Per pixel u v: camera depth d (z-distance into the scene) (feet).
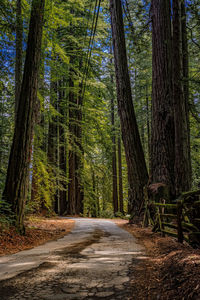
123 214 97.35
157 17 43.09
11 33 36.88
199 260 12.73
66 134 72.13
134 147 46.37
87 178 91.35
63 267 15.67
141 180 45.01
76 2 65.82
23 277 13.67
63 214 84.84
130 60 97.04
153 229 31.76
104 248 22.47
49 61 52.39
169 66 41.83
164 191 37.29
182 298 9.63
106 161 124.06
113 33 50.19
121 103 48.19
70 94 84.28
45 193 50.70
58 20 48.16
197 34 49.90
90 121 90.74
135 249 21.77
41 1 32.89
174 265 13.53
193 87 35.53
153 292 11.05
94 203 103.96
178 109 34.65
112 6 50.65
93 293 11.29
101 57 78.13
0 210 28.99
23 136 31.22
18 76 39.24
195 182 55.88
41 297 10.85
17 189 29.96
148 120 85.10
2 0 32.86
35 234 31.50
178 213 21.45
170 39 42.86
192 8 36.32
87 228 42.09
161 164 39.81
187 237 19.76
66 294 11.20
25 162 31.07
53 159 71.82
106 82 93.35
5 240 24.63
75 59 78.07
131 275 13.85
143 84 84.99
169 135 40.22
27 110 31.71
